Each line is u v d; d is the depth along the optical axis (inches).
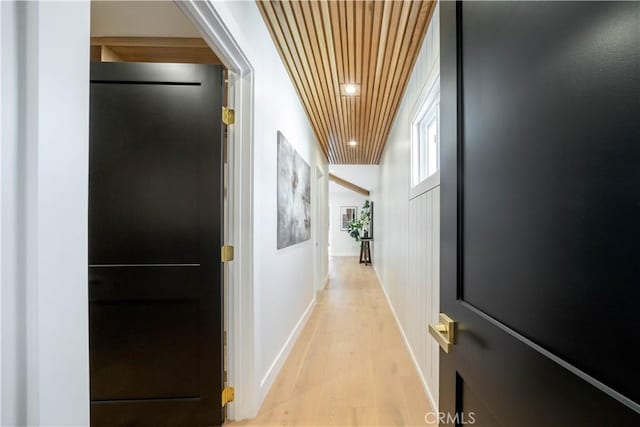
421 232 81.0
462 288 29.9
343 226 399.5
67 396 18.7
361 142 190.7
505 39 22.2
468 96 28.7
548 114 17.6
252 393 64.2
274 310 82.6
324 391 74.9
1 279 15.2
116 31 69.7
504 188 22.3
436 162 70.0
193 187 59.5
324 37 78.8
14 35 15.8
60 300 18.2
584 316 15.1
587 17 15.1
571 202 16.0
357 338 112.0
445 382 33.9
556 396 16.6
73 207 19.1
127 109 59.1
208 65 60.1
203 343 59.4
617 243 13.5
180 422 59.1
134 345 59.1
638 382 12.5
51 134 17.5
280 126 89.6
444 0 34.9
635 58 13.0
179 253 59.4
